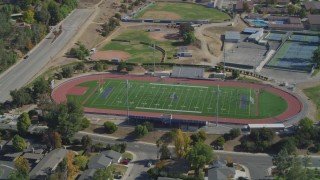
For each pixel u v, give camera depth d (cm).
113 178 18412
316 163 19362
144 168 19300
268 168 19138
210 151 18975
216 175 17912
